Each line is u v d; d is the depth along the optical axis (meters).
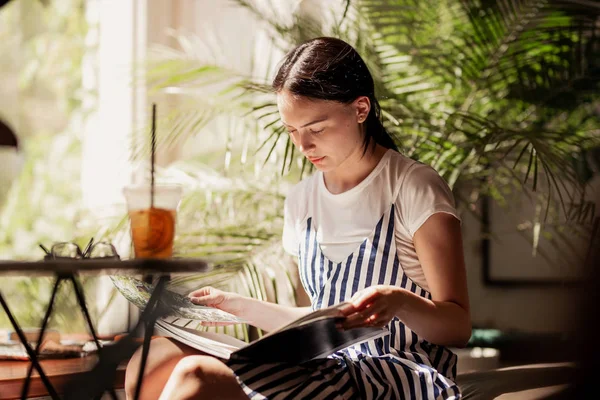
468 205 3.01
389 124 2.69
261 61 3.48
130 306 2.78
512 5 2.84
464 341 1.59
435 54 2.93
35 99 4.35
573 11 2.82
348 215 1.76
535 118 3.09
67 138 4.31
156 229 1.43
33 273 1.39
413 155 2.67
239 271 2.69
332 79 1.67
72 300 3.45
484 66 2.88
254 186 3.01
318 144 1.70
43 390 1.76
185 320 1.89
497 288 3.43
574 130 3.02
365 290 1.47
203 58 3.73
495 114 3.08
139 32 3.81
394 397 1.55
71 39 4.35
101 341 2.22
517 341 3.02
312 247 1.81
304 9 3.22
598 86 2.90
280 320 1.88
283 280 2.78
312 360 1.56
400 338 1.67
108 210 3.60
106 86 3.85
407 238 1.70
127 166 3.48
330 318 1.34
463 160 2.63
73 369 1.89
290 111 1.68
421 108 2.84
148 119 3.23
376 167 1.76
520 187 3.19
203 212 2.97
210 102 3.19
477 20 2.84
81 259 1.40
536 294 3.29
